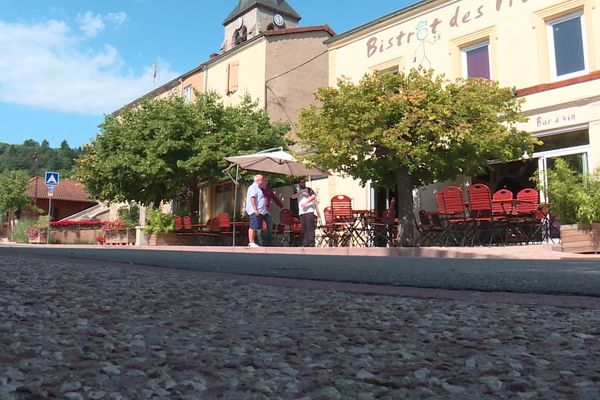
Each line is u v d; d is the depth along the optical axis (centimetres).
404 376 188
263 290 426
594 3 1225
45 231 2823
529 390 170
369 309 332
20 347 226
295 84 2300
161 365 201
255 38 2288
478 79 1095
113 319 298
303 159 1203
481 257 848
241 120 1916
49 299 367
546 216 1123
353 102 1035
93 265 673
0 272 546
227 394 168
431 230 1237
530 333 254
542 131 1272
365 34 1717
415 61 1577
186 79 2753
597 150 1172
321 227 1396
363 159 1095
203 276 535
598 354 213
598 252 786
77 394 163
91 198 2145
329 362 209
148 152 1808
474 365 202
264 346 237
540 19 1320
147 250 1226
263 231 1645
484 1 1427
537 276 459
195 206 2050
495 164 1370
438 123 997
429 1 1534
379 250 1021
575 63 1271
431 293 393
